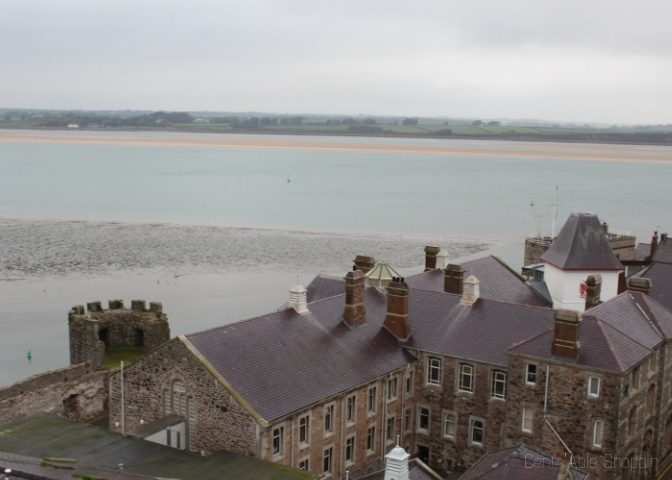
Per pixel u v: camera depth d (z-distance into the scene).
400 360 59.44
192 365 49.59
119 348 79.81
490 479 37.16
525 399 54.22
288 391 50.06
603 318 55.56
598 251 76.31
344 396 53.34
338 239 171.75
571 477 36.41
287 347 54.06
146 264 144.38
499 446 57.34
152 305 80.12
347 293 60.53
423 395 60.91
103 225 187.88
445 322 62.25
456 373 58.97
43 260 146.50
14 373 87.38
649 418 57.03
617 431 50.59
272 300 118.81
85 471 35.56
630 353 52.38
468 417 58.72
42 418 52.19
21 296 120.62
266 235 176.62
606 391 50.66
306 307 59.06
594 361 51.19
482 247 163.25
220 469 44.66
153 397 52.47
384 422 57.81
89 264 143.88
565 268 75.44
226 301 118.19
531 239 117.62
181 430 50.19
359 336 59.69
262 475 43.97
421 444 61.50
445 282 69.00
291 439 49.09
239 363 50.44
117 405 54.69
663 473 59.53
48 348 96.50
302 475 44.41
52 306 115.38
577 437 52.16
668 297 78.44
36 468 32.97
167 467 44.53
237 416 47.44
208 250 157.75
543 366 53.12
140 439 48.12
